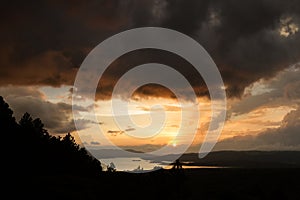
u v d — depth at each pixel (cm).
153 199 6988
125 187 7500
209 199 8044
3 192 5422
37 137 9075
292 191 10056
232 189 9488
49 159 8831
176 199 7538
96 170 9894
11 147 7831
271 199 8981
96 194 6419
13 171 6962
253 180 12300
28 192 5641
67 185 6531
